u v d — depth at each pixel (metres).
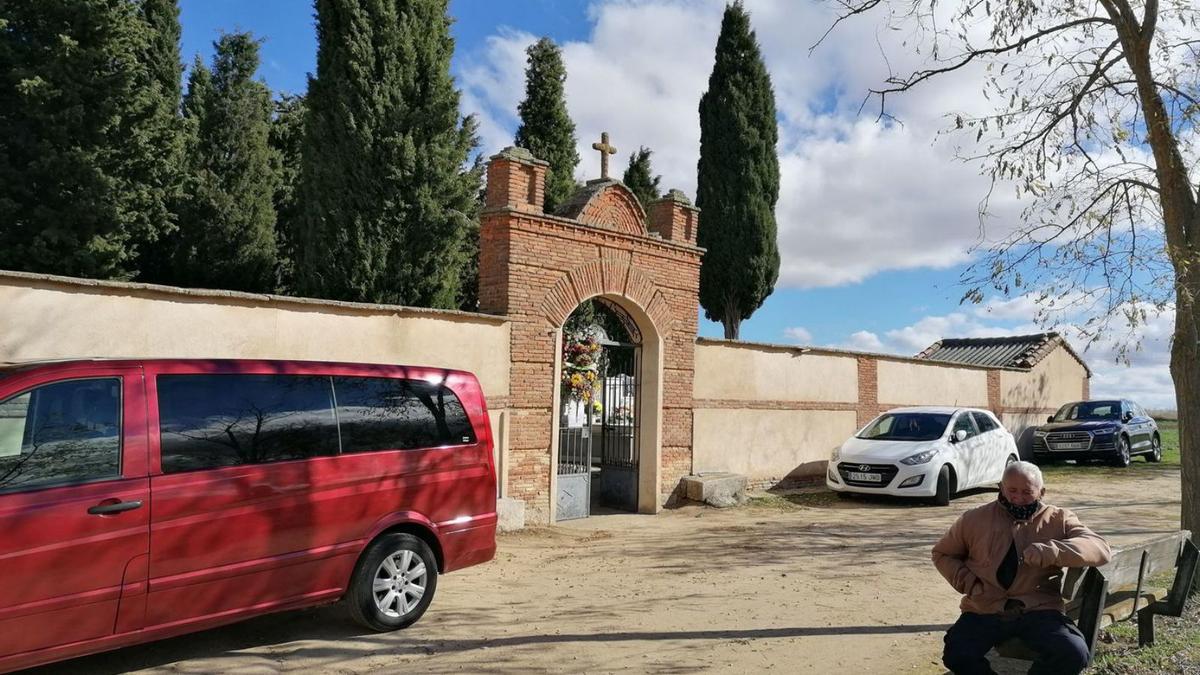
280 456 5.71
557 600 7.54
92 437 4.91
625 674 5.52
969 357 26.59
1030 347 25.95
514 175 11.32
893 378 19.33
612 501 13.84
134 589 4.88
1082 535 4.64
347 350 9.35
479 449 7.02
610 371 15.88
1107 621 5.45
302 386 5.99
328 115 14.09
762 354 15.70
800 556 9.78
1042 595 4.75
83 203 17.20
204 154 24.16
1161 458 24.88
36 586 4.51
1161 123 7.45
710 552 10.02
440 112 14.46
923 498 15.12
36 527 4.53
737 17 23.80
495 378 10.97
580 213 12.05
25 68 17.55
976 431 16.08
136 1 21.23
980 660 4.62
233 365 5.67
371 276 13.67
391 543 6.28
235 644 6.01
